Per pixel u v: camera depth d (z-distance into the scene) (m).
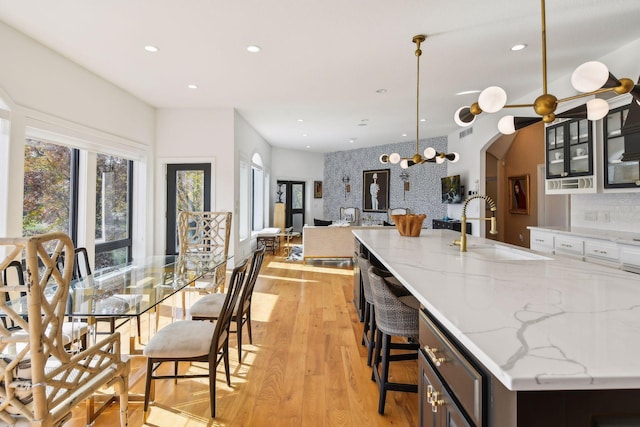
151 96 5.35
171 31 3.31
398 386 2.06
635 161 3.18
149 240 5.81
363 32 3.33
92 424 1.99
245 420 2.02
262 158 9.02
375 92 5.18
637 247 3.01
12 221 3.21
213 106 5.95
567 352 0.81
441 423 1.15
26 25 3.18
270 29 3.28
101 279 2.86
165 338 2.10
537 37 3.43
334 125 7.51
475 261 2.06
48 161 3.83
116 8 2.92
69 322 2.32
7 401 1.29
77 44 3.57
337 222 9.37
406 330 1.97
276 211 9.88
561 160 4.19
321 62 4.06
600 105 2.15
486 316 1.06
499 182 8.61
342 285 5.25
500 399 0.80
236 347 3.03
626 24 3.17
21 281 2.44
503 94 2.03
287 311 4.03
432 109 6.11
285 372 2.59
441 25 3.20
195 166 6.14
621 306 1.16
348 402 2.21
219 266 3.51
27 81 3.39
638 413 0.75
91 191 4.38
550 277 1.61
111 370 1.66
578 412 0.74
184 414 2.08
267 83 4.77
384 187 10.13
